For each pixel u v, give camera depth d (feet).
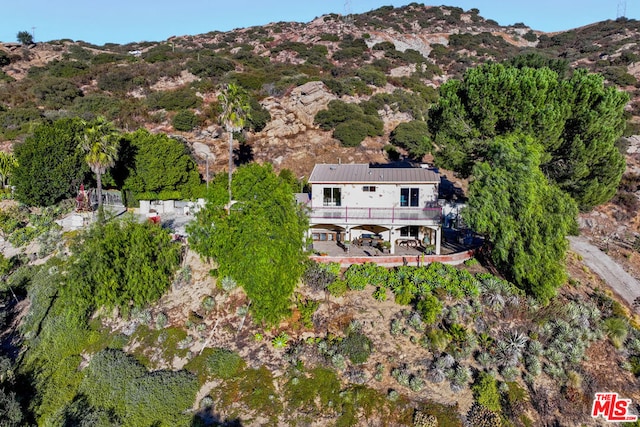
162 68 249.34
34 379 70.59
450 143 98.07
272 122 189.57
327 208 96.27
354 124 189.26
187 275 85.46
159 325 75.92
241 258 71.26
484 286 80.12
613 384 68.08
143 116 197.57
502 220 78.43
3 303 90.48
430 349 68.74
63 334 76.95
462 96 100.73
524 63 129.29
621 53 272.51
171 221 122.21
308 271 82.99
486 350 69.41
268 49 307.37
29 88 223.92
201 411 61.26
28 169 121.08
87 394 66.18
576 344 72.02
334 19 396.57
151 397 62.64
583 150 86.79
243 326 74.90
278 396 62.85
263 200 75.87
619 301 90.94
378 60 282.77
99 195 110.93
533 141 83.05
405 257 87.45
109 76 236.02
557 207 77.10
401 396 61.72
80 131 123.65
